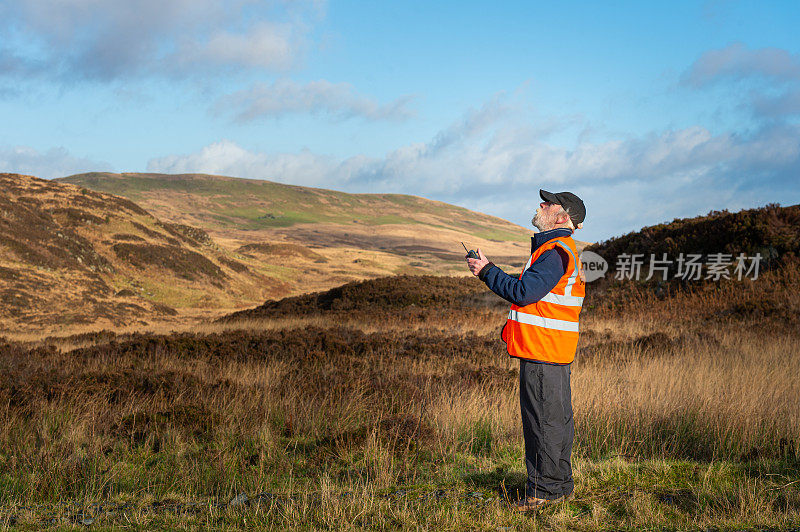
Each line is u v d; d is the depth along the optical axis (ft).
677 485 11.89
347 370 31.04
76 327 108.78
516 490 11.86
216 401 22.89
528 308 10.65
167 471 15.80
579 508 10.64
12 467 15.65
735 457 15.05
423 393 23.53
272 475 15.23
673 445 16.11
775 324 40.40
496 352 36.68
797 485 11.75
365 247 567.59
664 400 19.08
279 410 21.65
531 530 9.61
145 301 149.28
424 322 60.44
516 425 18.70
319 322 67.72
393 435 17.31
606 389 21.11
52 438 18.45
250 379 28.35
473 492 11.96
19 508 12.73
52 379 26.68
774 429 16.56
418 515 10.67
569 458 11.08
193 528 10.92
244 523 10.96
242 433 19.15
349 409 21.39
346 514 10.87
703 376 23.66
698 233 59.93
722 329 41.22
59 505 13.00
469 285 90.02
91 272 156.66
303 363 33.32
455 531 9.75
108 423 20.18
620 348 34.83
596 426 17.52
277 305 96.12
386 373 29.35
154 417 19.94
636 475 12.46
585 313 57.67
